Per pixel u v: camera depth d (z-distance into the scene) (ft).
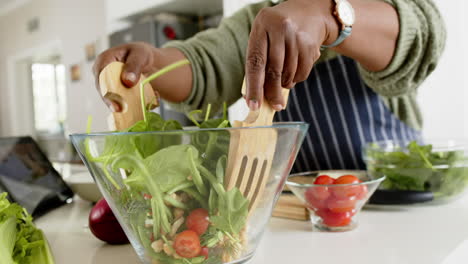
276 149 1.30
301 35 1.43
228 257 1.31
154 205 1.21
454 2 5.21
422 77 2.60
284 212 2.14
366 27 2.12
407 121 3.44
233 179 1.22
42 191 2.56
